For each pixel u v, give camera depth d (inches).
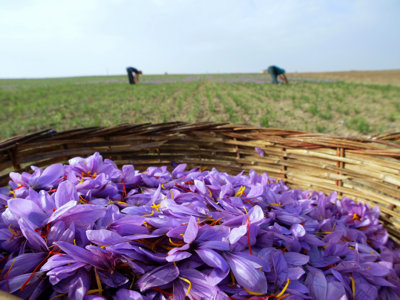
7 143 66.6
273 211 54.3
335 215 69.8
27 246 41.7
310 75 1461.6
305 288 40.9
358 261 50.1
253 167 89.1
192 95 600.7
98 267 36.6
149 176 66.4
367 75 1359.5
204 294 35.9
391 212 65.6
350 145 70.4
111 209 46.4
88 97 623.5
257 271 37.2
